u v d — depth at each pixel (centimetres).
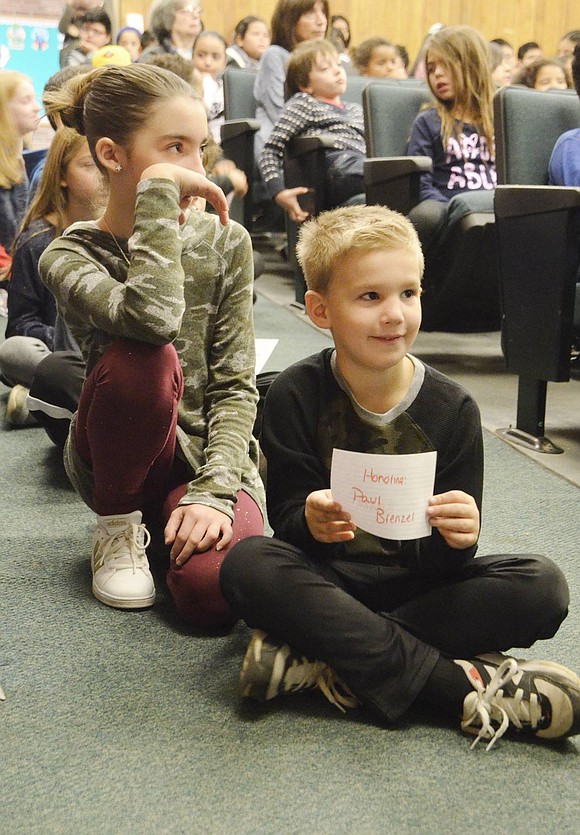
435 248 242
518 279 186
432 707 95
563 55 466
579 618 114
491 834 76
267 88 366
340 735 89
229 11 530
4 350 195
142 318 103
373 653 89
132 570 117
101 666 101
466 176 267
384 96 278
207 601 107
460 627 93
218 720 91
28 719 91
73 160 170
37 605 116
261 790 81
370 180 253
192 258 118
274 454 101
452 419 99
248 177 325
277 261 434
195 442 121
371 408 99
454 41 261
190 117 109
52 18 476
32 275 196
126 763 84
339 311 95
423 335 298
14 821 76
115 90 108
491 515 151
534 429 190
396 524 90
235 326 122
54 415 164
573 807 80
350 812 78
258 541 94
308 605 90
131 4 511
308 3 371
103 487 115
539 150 222
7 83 281
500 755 87
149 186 105
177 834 75
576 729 87
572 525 147
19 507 149
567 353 179
